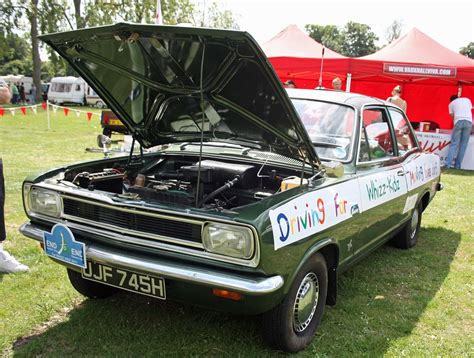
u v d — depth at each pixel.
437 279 4.02
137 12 28.95
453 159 10.73
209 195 2.79
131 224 2.45
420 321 3.24
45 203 2.78
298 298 2.60
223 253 2.20
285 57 10.41
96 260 2.44
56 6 30.89
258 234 2.12
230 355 2.64
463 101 10.46
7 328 2.83
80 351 2.63
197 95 2.79
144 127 3.41
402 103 9.72
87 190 2.66
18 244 4.23
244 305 2.26
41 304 3.13
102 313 3.07
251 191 3.05
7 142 11.52
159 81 2.77
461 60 10.78
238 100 2.65
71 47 2.63
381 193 3.47
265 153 3.38
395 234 4.28
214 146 3.58
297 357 2.66
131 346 2.69
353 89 13.74
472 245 5.04
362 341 2.89
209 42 2.21
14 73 67.31
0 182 3.47
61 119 20.64
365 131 3.52
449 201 7.20
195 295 2.32
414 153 4.70
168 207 2.33
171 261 2.31
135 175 3.45
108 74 2.86
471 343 2.98
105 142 3.86
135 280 2.40
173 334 2.84
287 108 2.44
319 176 2.92
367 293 3.64
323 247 2.75
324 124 3.47
